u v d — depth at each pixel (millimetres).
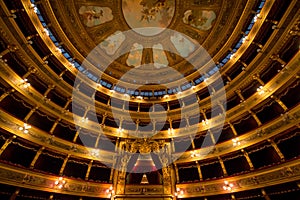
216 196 15852
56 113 17719
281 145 14617
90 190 16281
